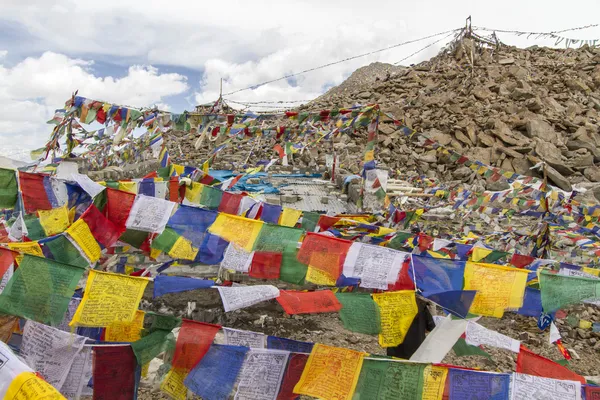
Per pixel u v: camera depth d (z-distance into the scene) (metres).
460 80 34.22
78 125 11.25
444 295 4.10
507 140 25.05
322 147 25.06
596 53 41.50
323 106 34.47
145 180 7.25
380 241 7.33
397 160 23.70
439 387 3.44
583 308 8.47
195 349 3.62
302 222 7.31
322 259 4.40
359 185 14.30
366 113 10.98
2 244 4.20
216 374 3.60
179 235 4.75
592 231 9.98
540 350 7.43
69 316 3.82
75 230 4.54
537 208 10.78
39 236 5.50
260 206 7.16
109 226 4.79
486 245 10.23
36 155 11.05
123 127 10.84
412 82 36.50
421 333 5.05
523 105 29.06
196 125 10.70
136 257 7.37
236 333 3.71
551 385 3.33
